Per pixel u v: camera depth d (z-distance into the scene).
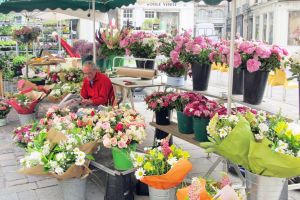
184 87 4.53
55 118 3.59
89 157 3.00
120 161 3.13
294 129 2.11
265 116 2.71
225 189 1.79
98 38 6.59
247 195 2.15
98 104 4.71
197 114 3.26
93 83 4.85
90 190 3.57
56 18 11.41
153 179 2.65
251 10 17.95
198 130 3.36
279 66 3.48
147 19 16.89
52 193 3.51
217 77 8.70
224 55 3.63
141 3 6.15
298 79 3.73
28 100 5.75
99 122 3.27
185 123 3.67
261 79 3.46
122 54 6.58
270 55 3.42
